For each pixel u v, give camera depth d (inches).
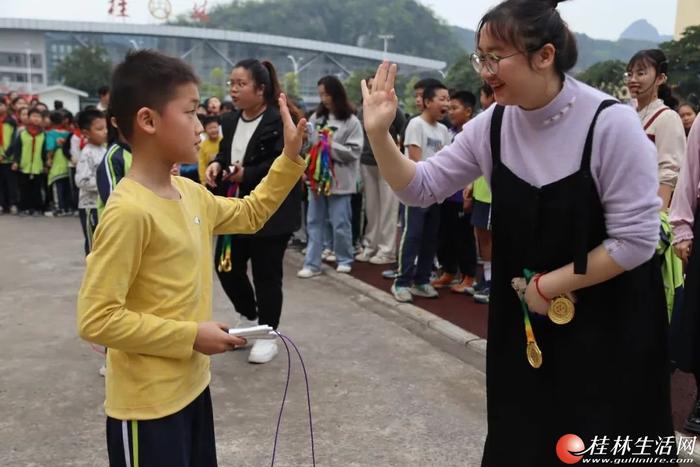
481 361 146.3
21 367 141.3
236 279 146.9
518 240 63.6
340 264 228.7
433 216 191.2
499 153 64.5
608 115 57.9
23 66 3078.2
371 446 107.3
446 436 110.8
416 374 138.3
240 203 73.4
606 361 61.6
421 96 189.3
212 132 214.4
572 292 61.9
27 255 260.5
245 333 62.6
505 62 57.6
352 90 1743.4
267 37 3304.6
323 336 162.7
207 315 66.6
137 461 61.6
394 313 183.5
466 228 198.4
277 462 102.1
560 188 59.7
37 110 366.9
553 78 59.0
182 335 59.0
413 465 101.7
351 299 197.8
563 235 60.2
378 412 119.9
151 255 59.9
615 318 61.4
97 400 125.0
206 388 69.5
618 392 61.5
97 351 150.8
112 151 125.1
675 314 106.6
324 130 214.5
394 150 67.2
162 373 61.0
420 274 195.5
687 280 104.3
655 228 57.5
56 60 3110.2
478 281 208.5
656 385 62.9
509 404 67.1
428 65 3314.5
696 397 119.8
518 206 62.6
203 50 3265.3
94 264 57.2
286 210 139.7
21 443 107.7
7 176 382.3
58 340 159.3
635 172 57.1
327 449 106.3
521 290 63.8
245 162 139.1
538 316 64.5
